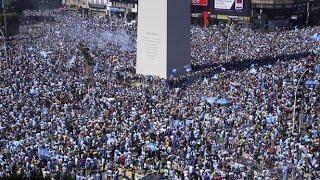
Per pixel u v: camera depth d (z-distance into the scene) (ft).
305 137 302.66
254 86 420.77
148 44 498.28
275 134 304.50
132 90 416.87
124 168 266.98
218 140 301.63
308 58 524.93
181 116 338.75
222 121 327.26
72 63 494.59
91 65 492.54
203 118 336.08
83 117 331.57
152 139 296.30
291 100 375.86
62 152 272.72
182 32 503.61
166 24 489.26
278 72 464.65
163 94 403.13
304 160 268.21
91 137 291.79
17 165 247.09
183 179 251.19
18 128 304.50
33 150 269.85
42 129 305.94
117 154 273.33
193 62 536.83
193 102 374.84
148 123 320.91
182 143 290.56
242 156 281.95
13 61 505.25
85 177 249.55
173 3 492.95
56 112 341.21
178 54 501.15
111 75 470.80
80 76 454.81
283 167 259.19
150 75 494.18
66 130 304.91
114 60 528.63
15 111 337.52
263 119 332.60
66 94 386.93
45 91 393.91
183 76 483.92
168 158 273.54
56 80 430.61
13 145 274.77
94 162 265.54
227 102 368.27
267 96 387.34
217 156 275.59
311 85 418.31
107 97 385.29
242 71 481.05
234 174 253.85
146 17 499.10
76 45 599.16
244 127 317.42
